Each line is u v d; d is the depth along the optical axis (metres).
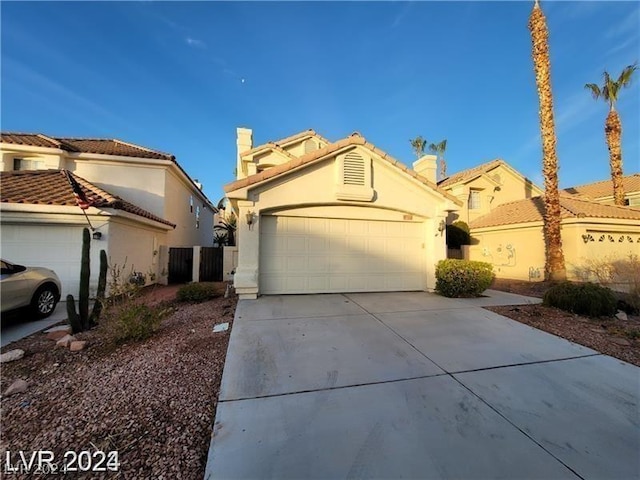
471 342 5.21
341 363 4.32
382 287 10.01
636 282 7.96
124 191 14.73
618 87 16.78
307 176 9.20
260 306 7.71
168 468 2.38
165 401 3.35
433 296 9.31
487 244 16.95
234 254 14.27
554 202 12.12
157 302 8.77
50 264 9.48
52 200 9.47
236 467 2.34
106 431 2.84
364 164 9.53
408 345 5.05
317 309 7.43
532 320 6.59
